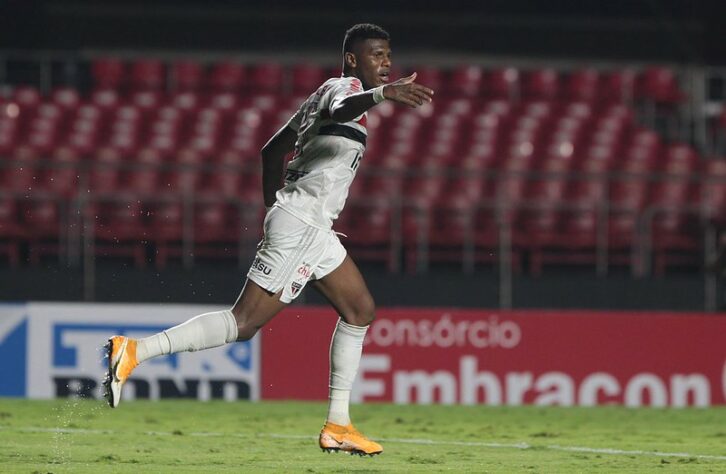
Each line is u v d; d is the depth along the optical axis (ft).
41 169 192.75
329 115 68.54
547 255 192.44
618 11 260.62
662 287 173.58
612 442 99.76
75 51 247.91
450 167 204.03
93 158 198.39
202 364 139.74
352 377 73.41
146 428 105.70
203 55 252.83
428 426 112.88
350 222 189.78
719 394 148.56
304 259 70.23
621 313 147.54
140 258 178.60
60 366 138.10
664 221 196.65
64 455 81.71
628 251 194.49
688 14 259.80
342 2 257.34
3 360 137.69
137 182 194.29
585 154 218.79
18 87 237.04
